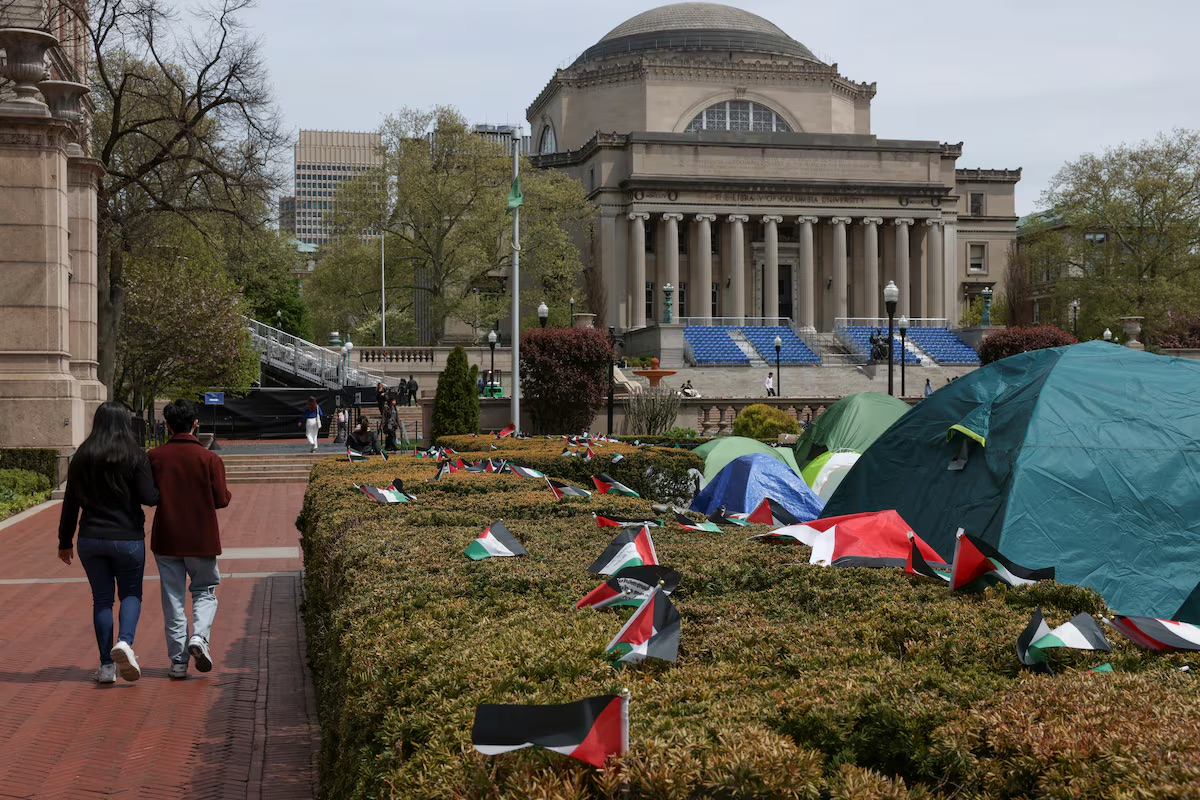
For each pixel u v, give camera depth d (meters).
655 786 2.70
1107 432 9.27
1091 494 8.95
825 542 6.67
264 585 12.84
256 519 20.14
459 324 78.19
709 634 4.55
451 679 3.81
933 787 3.03
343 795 4.05
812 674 3.78
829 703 3.37
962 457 10.06
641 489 18.77
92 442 7.98
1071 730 2.96
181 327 36.09
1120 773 2.69
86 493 7.95
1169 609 8.36
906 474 10.59
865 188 78.38
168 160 31.91
